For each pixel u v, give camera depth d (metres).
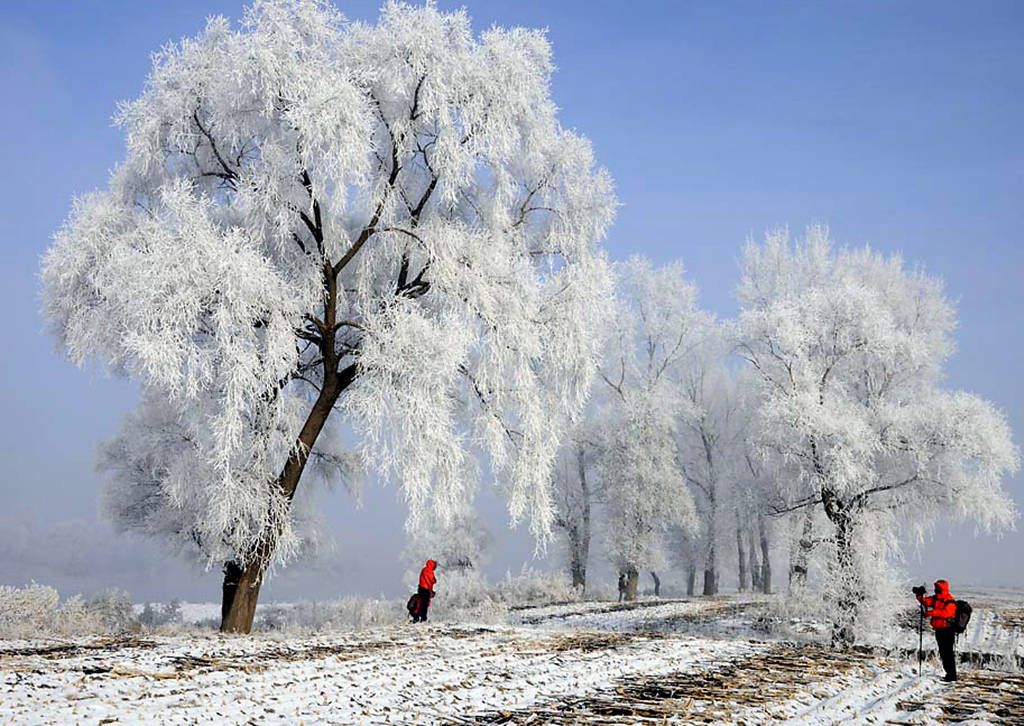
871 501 24.09
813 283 36.53
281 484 18.91
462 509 20.27
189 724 8.36
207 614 34.56
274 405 18.23
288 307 17.56
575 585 43.47
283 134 18.41
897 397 29.94
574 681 12.49
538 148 20.94
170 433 21.44
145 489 22.62
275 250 19.27
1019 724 10.13
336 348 20.92
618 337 42.69
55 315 18.33
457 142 18.83
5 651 12.95
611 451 40.31
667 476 39.69
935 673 15.73
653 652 16.83
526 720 9.29
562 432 21.48
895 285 36.44
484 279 19.22
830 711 10.93
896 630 22.02
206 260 16.25
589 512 43.97
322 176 17.98
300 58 18.42
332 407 20.23
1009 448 23.02
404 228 19.31
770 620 25.25
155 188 19.30
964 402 23.14
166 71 18.73
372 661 13.66
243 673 11.62
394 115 19.50
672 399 40.94
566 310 20.59
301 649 15.04
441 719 9.23
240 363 16.20
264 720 8.76
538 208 21.73
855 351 25.66
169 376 15.56
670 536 46.69
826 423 23.03
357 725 8.68
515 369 19.91
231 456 17.64
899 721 10.41
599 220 21.59
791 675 14.14
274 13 18.17
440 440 17.81
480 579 43.44
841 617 20.80
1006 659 18.11
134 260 16.22
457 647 16.34
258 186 17.62
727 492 42.03
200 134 19.19
